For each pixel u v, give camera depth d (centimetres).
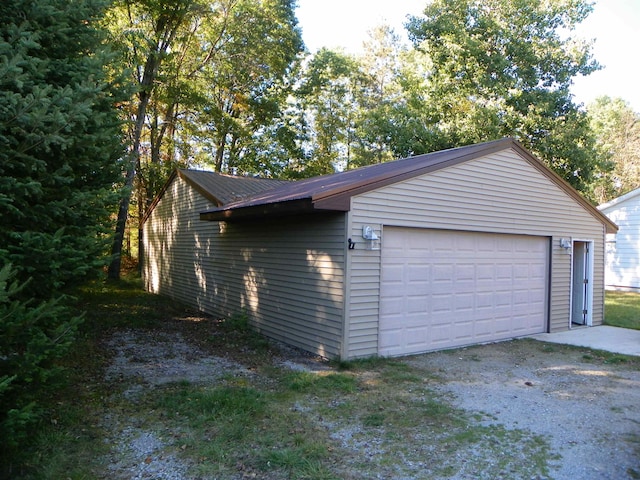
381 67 3195
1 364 368
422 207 784
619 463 400
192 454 407
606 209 1986
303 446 420
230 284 1073
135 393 567
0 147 409
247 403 523
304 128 2686
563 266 1048
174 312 1205
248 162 2420
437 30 2064
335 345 718
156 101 1834
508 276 942
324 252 750
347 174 1018
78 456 401
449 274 839
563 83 2022
